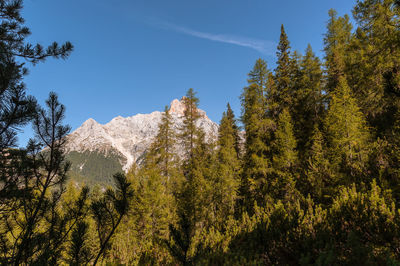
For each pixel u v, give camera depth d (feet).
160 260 32.76
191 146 82.07
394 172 32.19
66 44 18.65
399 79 16.20
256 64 67.77
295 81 72.28
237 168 68.03
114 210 12.12
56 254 13.52
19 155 13.33
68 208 14.97
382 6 46.14
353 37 60.54
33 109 12.89
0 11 16.76
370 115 52.70
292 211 28.78
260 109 64.95
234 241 28.86
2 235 13.33
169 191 73.72
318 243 20.95
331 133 48.34
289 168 53.11
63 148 14.37
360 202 23.85
